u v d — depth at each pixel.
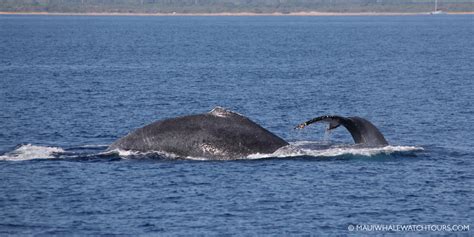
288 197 86.19
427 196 87.44
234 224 77.19
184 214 80.19
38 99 176.75
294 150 104.69
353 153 104.69
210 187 89.81
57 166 99.31
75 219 78.62
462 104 170.38
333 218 79.38
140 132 106.44
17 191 88.12
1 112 153.38
